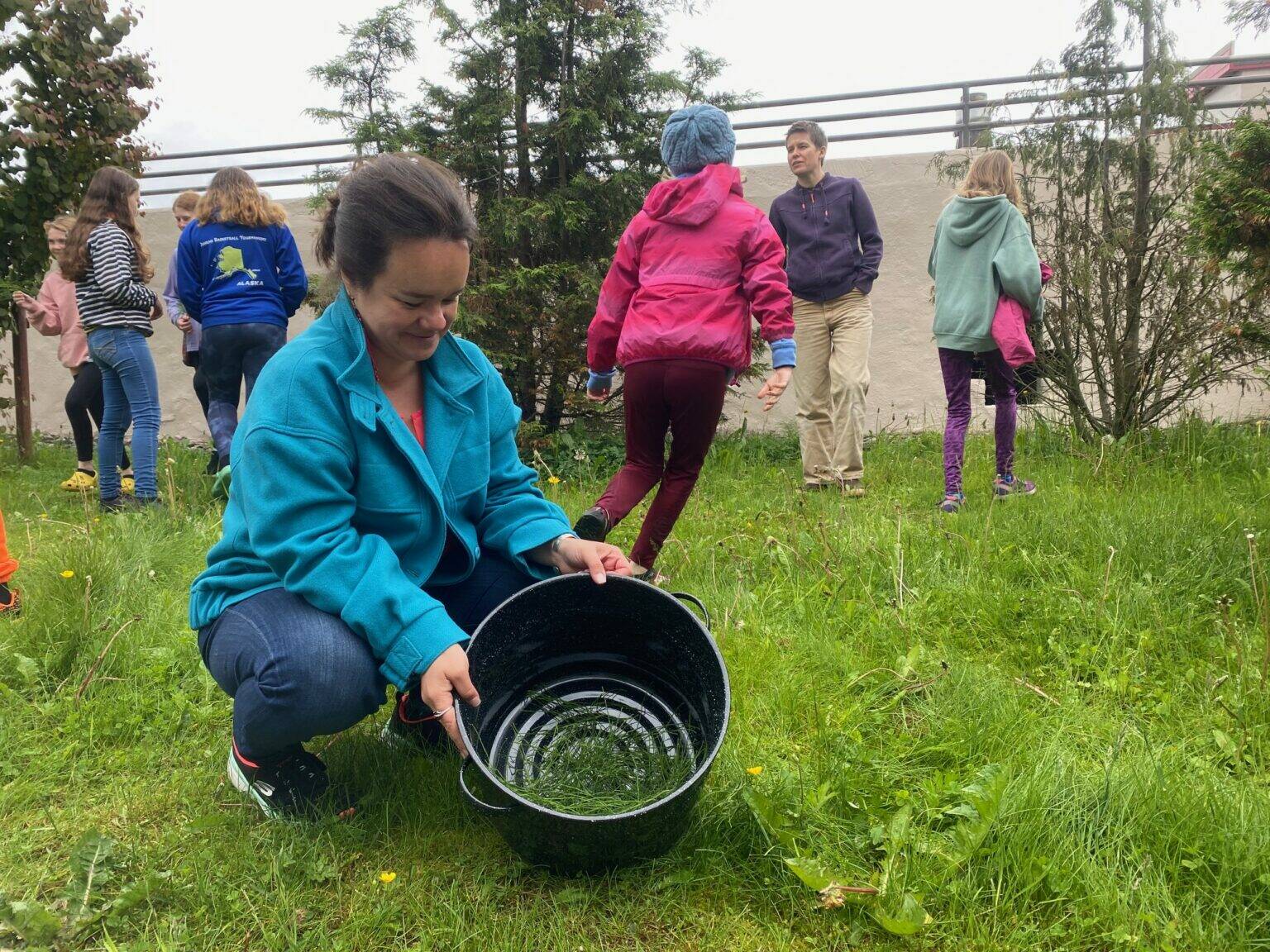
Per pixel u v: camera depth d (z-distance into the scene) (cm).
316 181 723
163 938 174
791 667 278
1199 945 168
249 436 187
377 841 201
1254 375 590
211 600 202
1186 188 548
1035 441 604
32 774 233
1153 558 344
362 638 188
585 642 218
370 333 197
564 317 652
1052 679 281
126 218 511
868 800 208
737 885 187
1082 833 195
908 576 348
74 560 349
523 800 169
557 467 632
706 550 398
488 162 665
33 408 899
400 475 199
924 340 763
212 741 248
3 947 172
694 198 341
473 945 172
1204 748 235
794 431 746
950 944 172
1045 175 603
